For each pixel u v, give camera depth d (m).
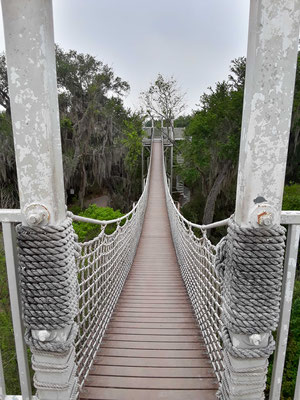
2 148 12.61
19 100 0.94
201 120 12.87
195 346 2.26
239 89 12.07
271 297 1.06
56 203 1.04
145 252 6.32
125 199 17.81
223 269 1.24
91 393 1.66
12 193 13.23
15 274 1.14
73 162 14.22
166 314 2.97
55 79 1.02
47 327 1.08
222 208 15.20
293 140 12.30
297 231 1.11
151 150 19.94
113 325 2.69
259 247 1.02
